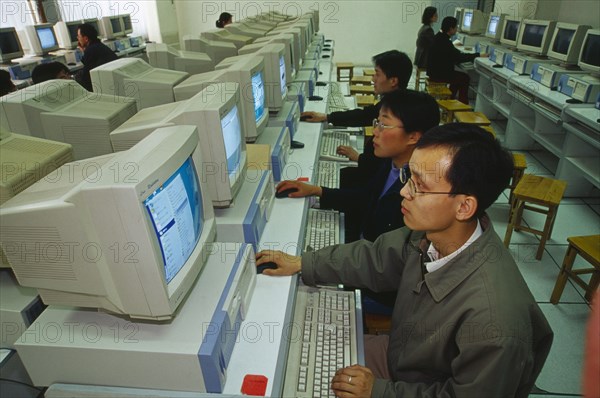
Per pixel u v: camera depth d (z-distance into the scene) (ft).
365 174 7.63
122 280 2.68
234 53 10.79
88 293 2.84
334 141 9.02
